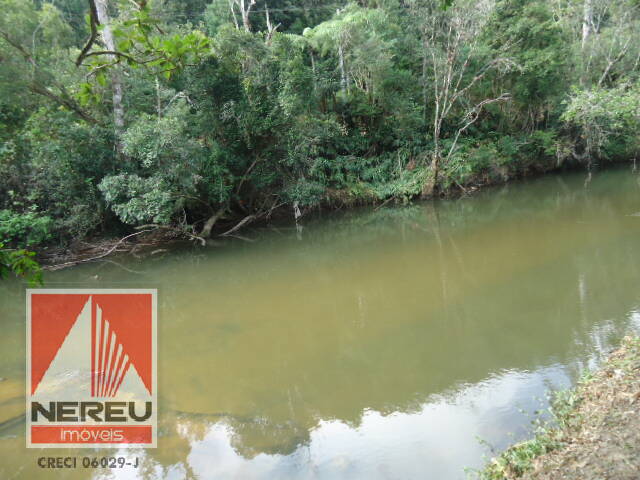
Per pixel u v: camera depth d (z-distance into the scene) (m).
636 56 22.94
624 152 26.83
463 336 7.36
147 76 14.88
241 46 14.62
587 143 24.80
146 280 12.11
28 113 13.52
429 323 8.03
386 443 4.79
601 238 12.33
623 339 6.31
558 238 12.84
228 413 5.58
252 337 8.01
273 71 15.25
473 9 18.53
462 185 22.00
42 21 13.06
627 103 14.36
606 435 3.76
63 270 13.30
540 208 17.81
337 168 19.73
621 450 3.49
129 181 13.28
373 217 18.61
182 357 7.31
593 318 7.37
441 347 7.06
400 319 8.33
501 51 21.05
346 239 15.48
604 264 10.12
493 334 7.30
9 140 13.02
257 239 16.11
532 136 23.98
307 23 26.88
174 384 6.40
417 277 10.73
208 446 4.91
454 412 5.24
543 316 7.75
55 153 13.48
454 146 20.91
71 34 15.28
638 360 5.05
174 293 10.92
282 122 15.63
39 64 12.63
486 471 3.96
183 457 4.74
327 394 5.96
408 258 12.51
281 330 8.27
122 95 15.27
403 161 21.42
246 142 15.68
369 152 21.70
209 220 16.09
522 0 21.50
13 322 9.45
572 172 26.06
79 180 14.23
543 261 10.87
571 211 16.55
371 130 21.69
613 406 4.21
